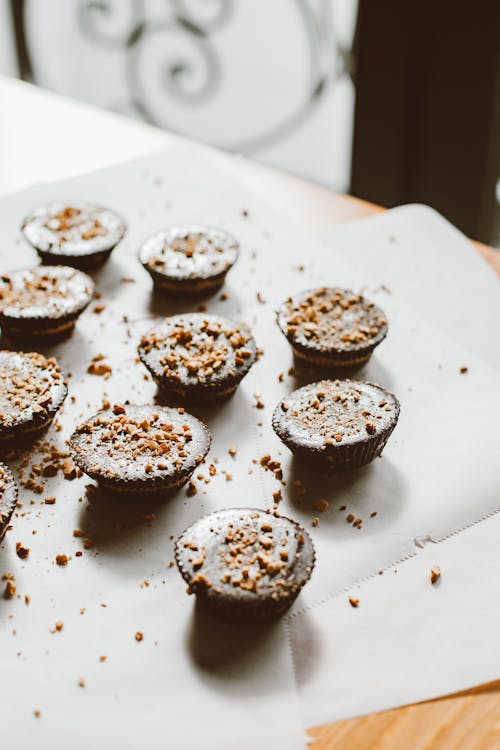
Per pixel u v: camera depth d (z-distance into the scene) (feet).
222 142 2.94
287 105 2.77
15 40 3.06
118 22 2.89
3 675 1.36
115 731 1.31
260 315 1.86
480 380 1.73
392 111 2.41
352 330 1.77
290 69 2.70
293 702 1.33
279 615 1.42
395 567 1.47
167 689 1.35
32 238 1.94
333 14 2.56
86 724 1.32
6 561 1.49
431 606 1.43
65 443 1.64
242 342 1.76
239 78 2.80
